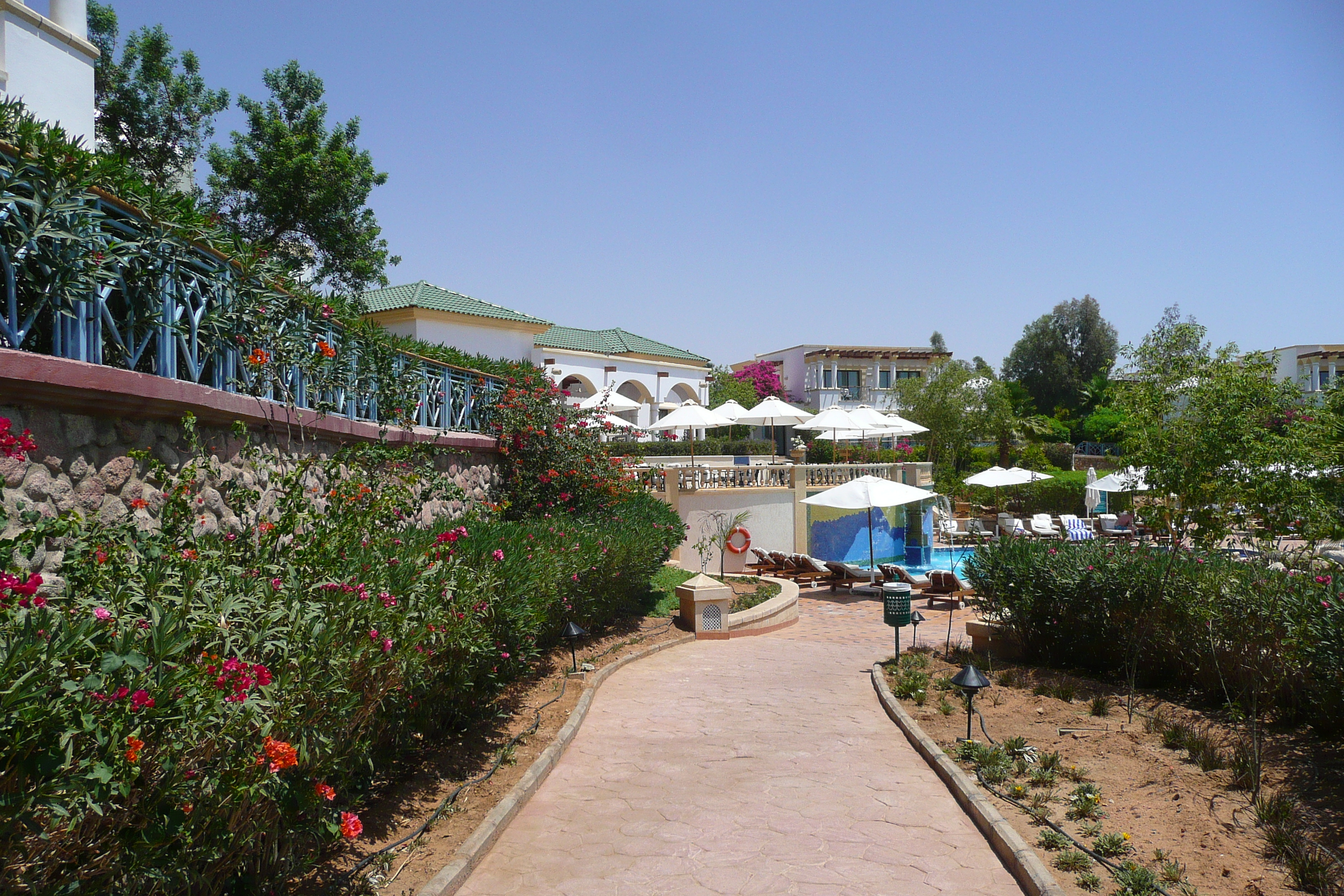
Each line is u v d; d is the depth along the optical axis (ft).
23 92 27.68
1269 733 22.18
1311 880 14.21
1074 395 193.77
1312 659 20.88
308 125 73.00
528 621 23.24
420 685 16.44
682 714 27.76
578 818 18.35
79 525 11.30
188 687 9.13
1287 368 151.43
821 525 81.41
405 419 31.45
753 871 15.67
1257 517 23.47
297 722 11.27
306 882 13.78
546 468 42.65
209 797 9.68
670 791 20.18
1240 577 25.41
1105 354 193.06
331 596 13.64
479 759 21.17
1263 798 17.97
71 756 7.73
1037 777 19.83
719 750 23.63
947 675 32.37
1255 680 20.04
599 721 26.78
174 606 10.95
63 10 29.91
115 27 67.97
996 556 34.99
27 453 12.80
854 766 22.16
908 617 33.88
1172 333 25.36
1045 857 15.72
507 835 17.31
